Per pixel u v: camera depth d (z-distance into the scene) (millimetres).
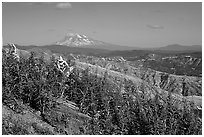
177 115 73188
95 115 61906
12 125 44250
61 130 51250
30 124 47406
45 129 48438
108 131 58875
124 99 73875
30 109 53438
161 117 66250
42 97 54812
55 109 58438
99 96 68500
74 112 61562
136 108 67875
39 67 65812
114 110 65312
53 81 65500
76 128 54781
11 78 54312
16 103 50875
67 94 71188
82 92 68062
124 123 61969
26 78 57375
